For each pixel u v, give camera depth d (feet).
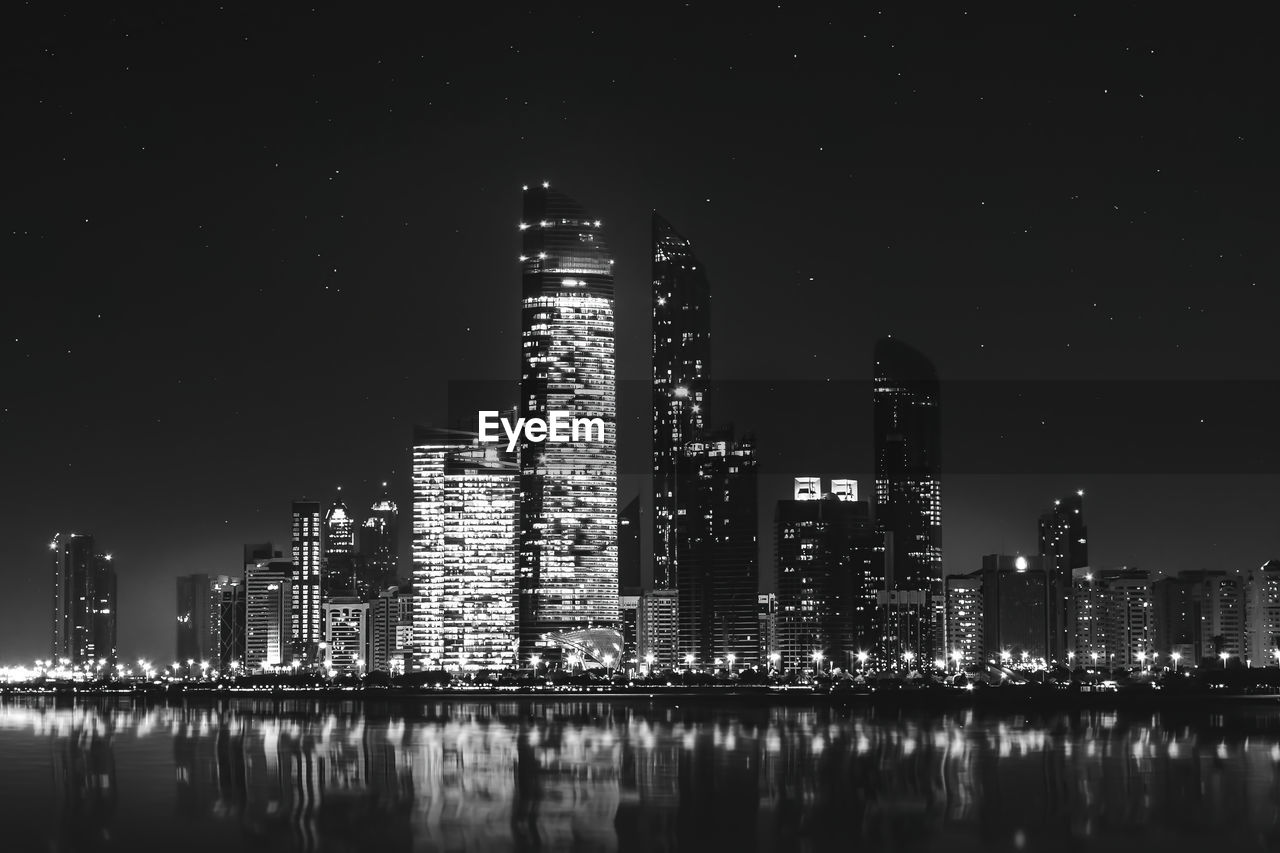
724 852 640.58
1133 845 652.48
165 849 654.53
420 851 644.69
